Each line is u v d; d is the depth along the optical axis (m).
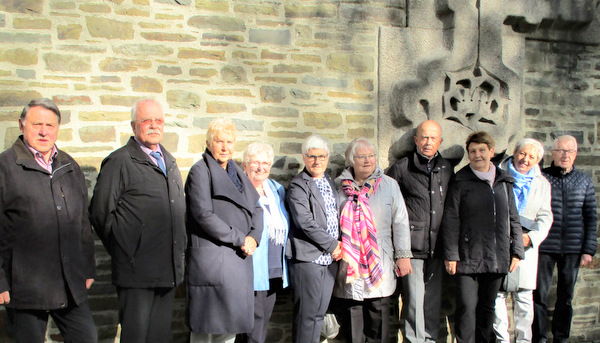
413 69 3.95
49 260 2.53
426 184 3.54
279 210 3.27
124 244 2.67
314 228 3.12
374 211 3.37
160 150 2.89
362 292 3.29
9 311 2.67
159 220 2.71
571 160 3.89
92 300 3.32
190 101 3.51
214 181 2.85
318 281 3.16
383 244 3.36
